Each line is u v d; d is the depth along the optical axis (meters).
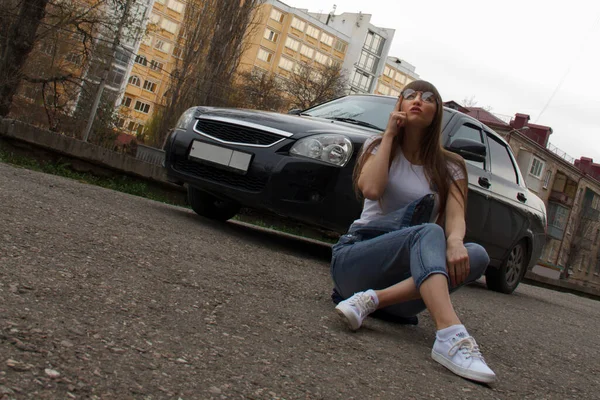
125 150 27.77
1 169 5.18
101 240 3.22
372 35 87.81
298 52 80.12
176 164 5.27
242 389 1.74
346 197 4.69
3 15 21.44
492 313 4.70
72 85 27.89
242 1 35.09
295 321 2.68
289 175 4.75
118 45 25.38
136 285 2.54
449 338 2.49
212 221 5.98
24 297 2.01
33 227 3.06
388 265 2.81
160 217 4.91
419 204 2.88
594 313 7.97
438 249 2.61
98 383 1.53
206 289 2.82
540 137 51.88
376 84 90.12
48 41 25.41
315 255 5.71
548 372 3.05
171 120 35.38
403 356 2.54
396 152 2.95
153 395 1.54
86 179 8.27
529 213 7.18
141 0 62.25
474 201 6.04
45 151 7.94
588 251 63.78
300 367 2.07
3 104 21.94
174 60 35.16
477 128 6.30
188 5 34.97
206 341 2.08
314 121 5.13
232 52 35.34
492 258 6.81
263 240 5.66
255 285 3.24
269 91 51.25
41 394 1.39
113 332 1.91
